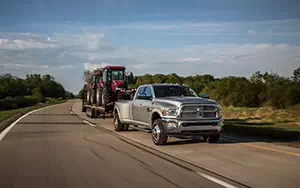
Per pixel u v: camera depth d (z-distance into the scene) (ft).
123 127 44.24
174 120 30.55
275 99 88.89
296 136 37.86
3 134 40.98
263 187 17.65
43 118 69.82
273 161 24.27
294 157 25.77
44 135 40.14
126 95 45.06
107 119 67.92
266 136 38.29
